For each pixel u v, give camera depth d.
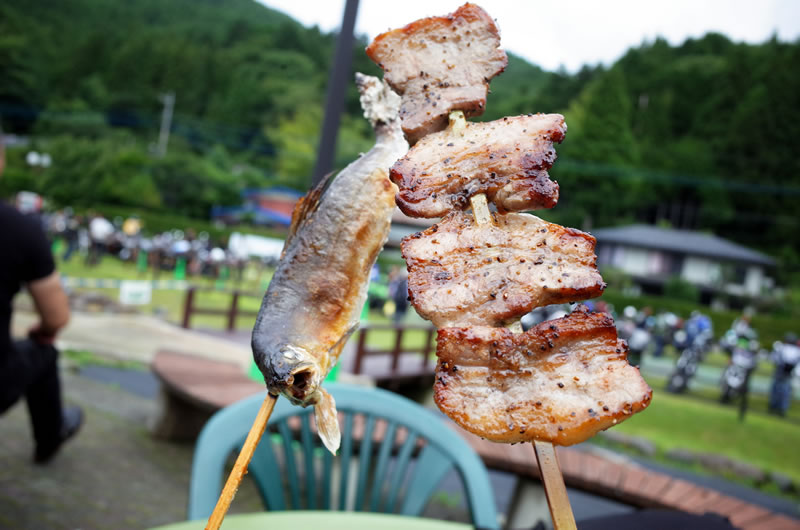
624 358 0.91
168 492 4.71
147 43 78.94
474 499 2.47
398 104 1.18
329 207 1.06
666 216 65.94
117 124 74.38
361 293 1.06
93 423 6.01
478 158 1.02
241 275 27.64
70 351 8.77
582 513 5.80
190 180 60.81
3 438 5.16
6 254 3.39
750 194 62.62
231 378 5.73
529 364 0.91
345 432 2.71
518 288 0.95
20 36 74.38
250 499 4.79
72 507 4.16
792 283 57.97
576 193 62.66
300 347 0.99
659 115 68.81
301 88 75.19
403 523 1.87
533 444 0.88
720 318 38.78
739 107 64.69
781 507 7.30
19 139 72.88
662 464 8.35
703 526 1.61
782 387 15.12
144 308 14.78
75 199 56.03
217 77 76.25
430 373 9.77
